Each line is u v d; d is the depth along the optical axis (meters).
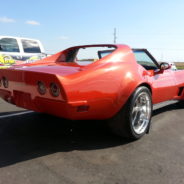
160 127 3.57
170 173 2.19
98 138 3.04
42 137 3.03
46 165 2.28
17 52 9.03
